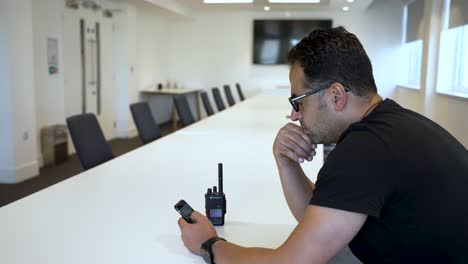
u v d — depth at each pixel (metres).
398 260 0.92
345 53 0.98
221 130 3.57
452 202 0.89
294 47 1.06
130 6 7.48
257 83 9.88
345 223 0.84
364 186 0.85
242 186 1.86
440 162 0.90
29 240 1.25
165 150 2.69
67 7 5.96
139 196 1.70
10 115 4.60
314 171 2.14
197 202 1.63
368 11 9.18
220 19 9.79
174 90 9.21
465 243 0.89
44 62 5.50
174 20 9.90
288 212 1.53
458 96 5.30
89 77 6.67
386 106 1.01
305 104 1.03
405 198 0.87
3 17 4.48
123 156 2.49
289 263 0.88
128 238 1.27
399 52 9.15
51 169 5.31
